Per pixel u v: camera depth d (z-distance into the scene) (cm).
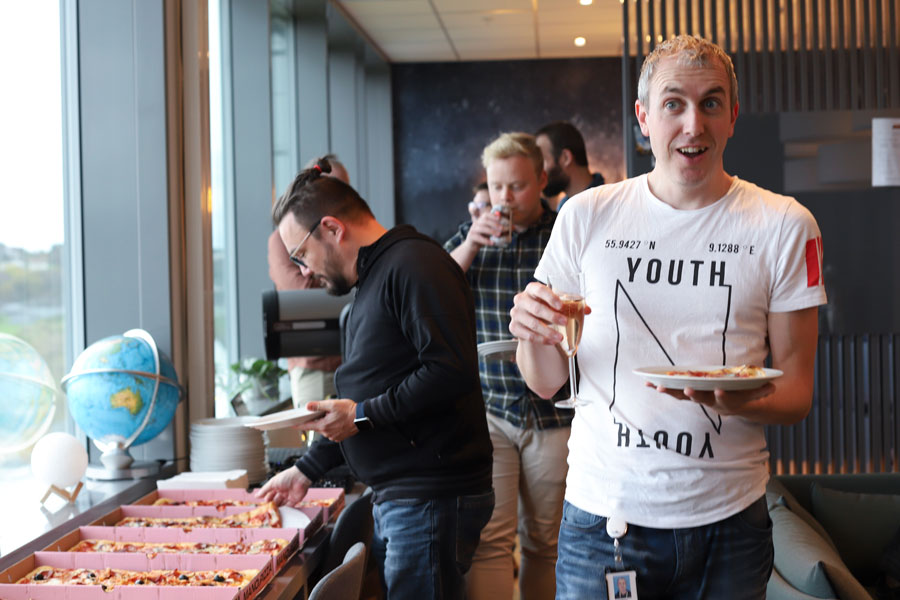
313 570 233
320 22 682
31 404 263
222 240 539
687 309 161
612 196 170
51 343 314
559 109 919
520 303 163
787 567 238
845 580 223
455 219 930
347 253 234
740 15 391
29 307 299
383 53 888
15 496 273
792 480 356
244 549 215
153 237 330
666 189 165
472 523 224
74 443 266
